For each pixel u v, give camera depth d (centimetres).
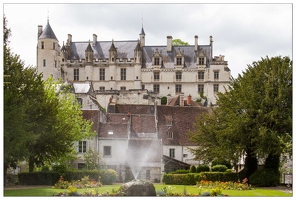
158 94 13062
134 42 13688
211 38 13325
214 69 12862
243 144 5250
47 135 4922
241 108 5428
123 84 13138
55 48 12688
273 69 5438
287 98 5269
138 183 3650
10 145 4297
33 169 5553
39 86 5078
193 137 5825
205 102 12531
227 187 4600
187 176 5366
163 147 7444
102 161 6525
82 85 11025
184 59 13162
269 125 5238
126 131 6831
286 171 6103
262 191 4325
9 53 4850
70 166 6094
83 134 6216
